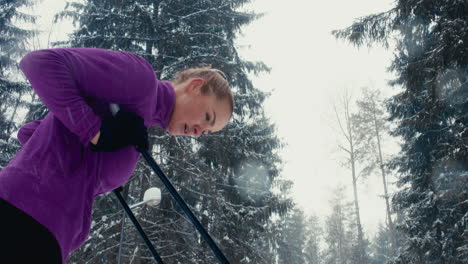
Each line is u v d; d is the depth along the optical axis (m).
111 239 8.00
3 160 11.05
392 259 14.45
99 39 9.61
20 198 0.98
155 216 8.52
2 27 13.92
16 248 0.93
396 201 14.72
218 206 9.20
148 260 8.38
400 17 8.23
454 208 12.76
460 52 6.97
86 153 1.12
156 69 9.26
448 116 11.86
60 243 1.02
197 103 1.38
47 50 1.10
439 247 12.88
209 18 10.40
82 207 1.10
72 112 1.04
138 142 1.10
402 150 16.16
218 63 9.33
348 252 31.98
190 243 9.06
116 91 1.18
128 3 9.84
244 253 9.73
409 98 8.67
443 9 7.48
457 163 8.57
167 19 10.12
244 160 10.52
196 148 9.91
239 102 10.88
